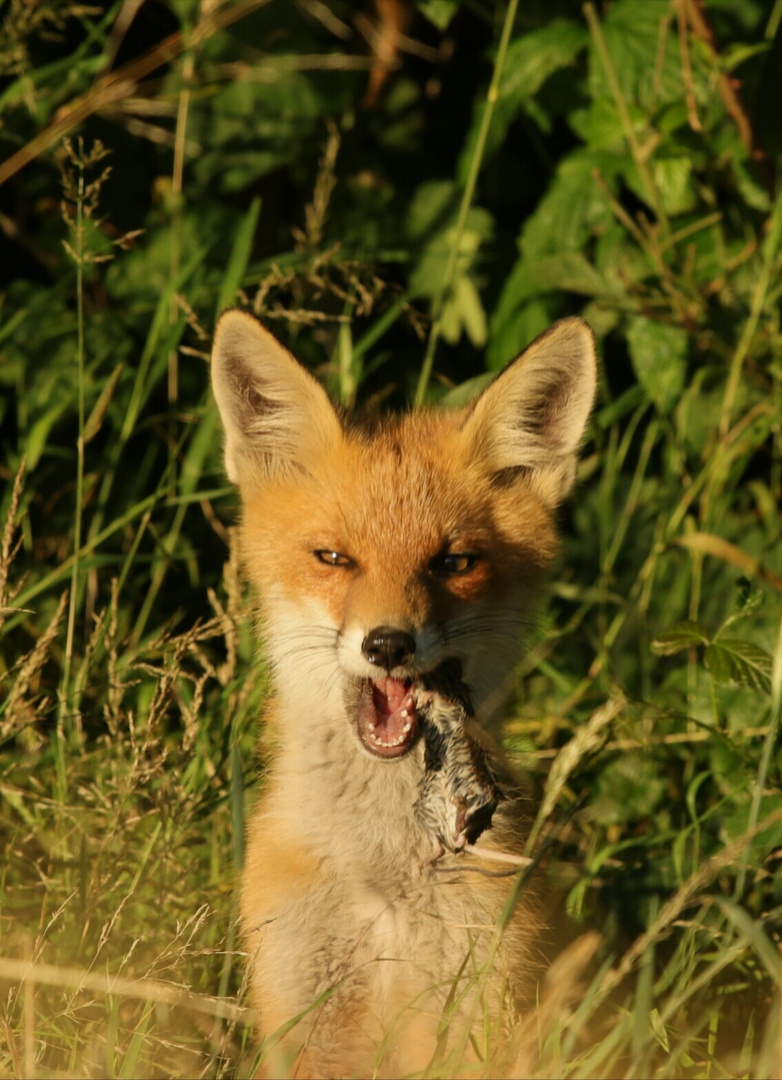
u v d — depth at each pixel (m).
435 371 11.98
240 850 6.95
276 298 11.54
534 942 6.92
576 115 11.38
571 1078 6.04
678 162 10.55
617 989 7.41
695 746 9.41
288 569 7.41
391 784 6.94
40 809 8.32
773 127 11.34
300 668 7.28
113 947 7.14
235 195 12.48
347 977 6.14
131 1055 5.73
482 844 6.84
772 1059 5.73
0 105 10.62
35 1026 6.32
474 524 7.39
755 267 10.88
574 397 7.72
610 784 9.04
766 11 11.39
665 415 10.84
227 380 7.79
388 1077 6.49
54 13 10.40
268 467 7.92
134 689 9.80
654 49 10.56
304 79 11.59
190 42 10.57
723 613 10.35
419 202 12.05
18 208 12.06
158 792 7.61
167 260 11.39
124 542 11.05
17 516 8.21
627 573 11.08
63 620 10.12
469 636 7.24
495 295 12.19
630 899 8.27
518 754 7.94
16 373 10.98
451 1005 6.18
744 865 6.39
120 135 11.79
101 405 9.37
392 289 11.77
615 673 10.31
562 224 10.93
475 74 12.49
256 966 6.89
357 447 7.68
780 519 10.81
